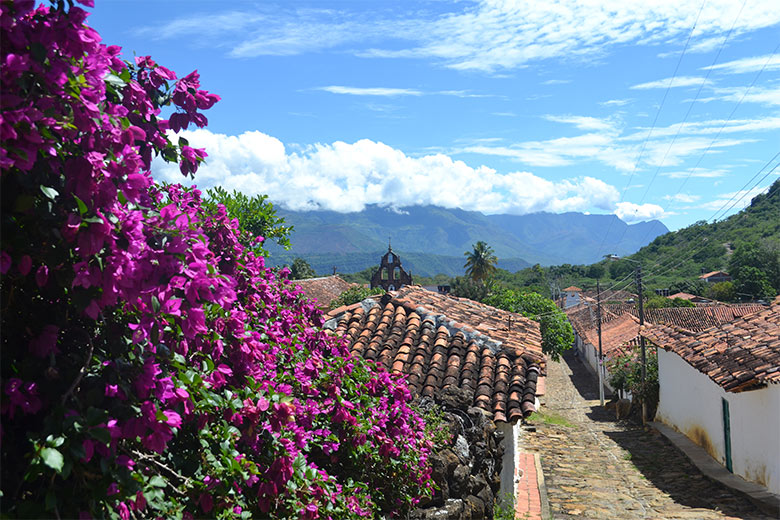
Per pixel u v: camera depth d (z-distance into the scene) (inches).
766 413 570.3
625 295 3604.8
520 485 601.3
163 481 121.6
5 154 92.7
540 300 2057.1
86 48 105.1
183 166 154.3
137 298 108.6
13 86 97.6
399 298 554.9
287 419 163.9
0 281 107.4
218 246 203.0
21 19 100.9
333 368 254.7
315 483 182.5
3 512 101.0
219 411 149.9
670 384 962.1
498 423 415.8
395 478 265.0
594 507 557.6
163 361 128.5
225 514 145.6
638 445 874.1
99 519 108.8
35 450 99.3
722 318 1945.1
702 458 741.3
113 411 113.9
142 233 110.8
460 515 312.5
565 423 1129.4
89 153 104.4
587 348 2202.3
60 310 119.3
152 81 149.4
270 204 311.7
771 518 508.7
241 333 161.8
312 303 301.1
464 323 533.6
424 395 419.5
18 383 106.0
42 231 103.1
